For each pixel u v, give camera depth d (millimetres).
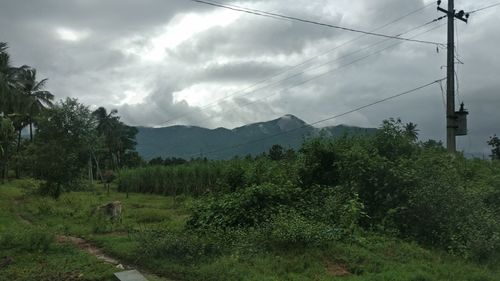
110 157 88938
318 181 15117
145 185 46094
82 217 19594
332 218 12445
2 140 43250
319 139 15867
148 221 19469
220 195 15172
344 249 10305
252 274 8938
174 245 10914
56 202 26703
